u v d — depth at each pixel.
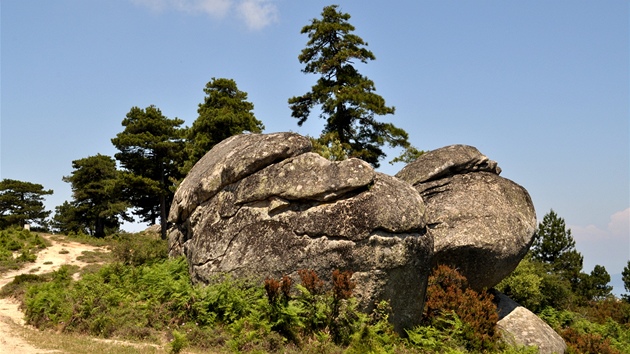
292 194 17.97
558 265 45.72
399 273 17.56
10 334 15.87
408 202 18.11
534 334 21.41
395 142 41.47
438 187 23.45
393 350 15.90
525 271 27.78
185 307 17.02
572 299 33.09
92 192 58.56
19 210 66.62
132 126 53.03
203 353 14.60
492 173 24.64
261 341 15.20
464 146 24.92
